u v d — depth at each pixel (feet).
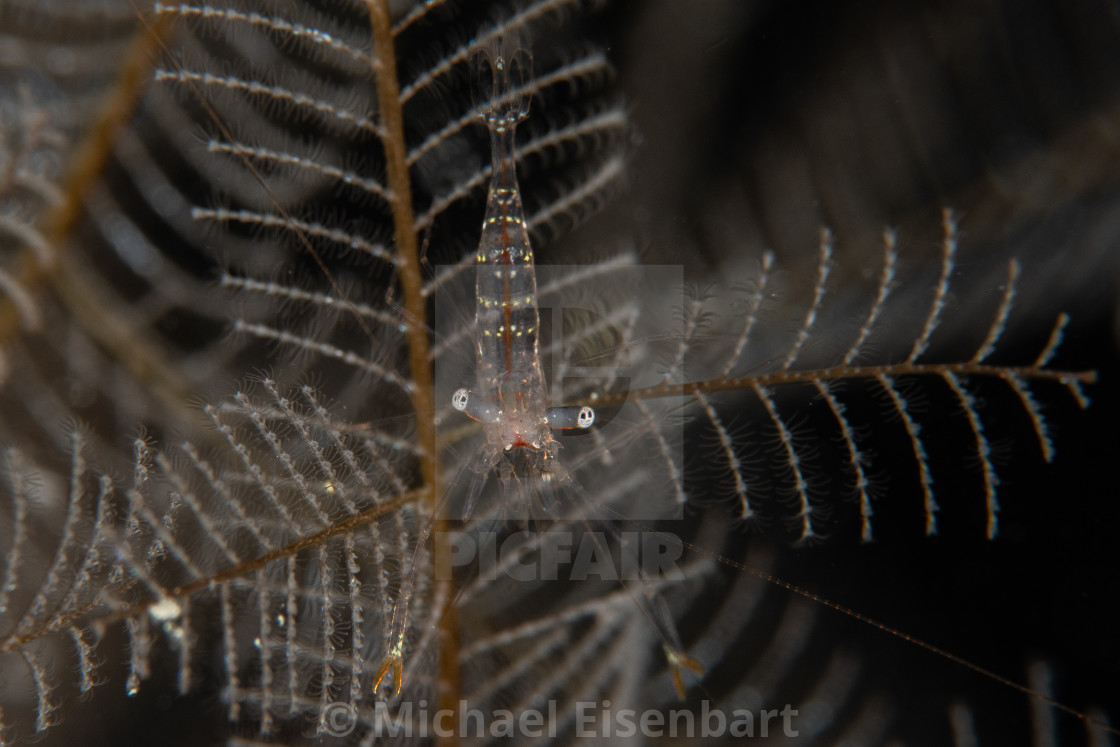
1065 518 0.67
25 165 0.67
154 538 0.65
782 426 0.67
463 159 0.67
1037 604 0.67
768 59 0.69
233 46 0.67
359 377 0.67
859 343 0.67
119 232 0.67
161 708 0.66
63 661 0.65
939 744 0.67
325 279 0.67
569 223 0.69
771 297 0.68
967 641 0.67
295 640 0.66
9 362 0.67
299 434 0.66
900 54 0.69
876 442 0.67
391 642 0.66
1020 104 0.68
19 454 0.66
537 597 0.67
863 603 0.68
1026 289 0.67
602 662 0.67
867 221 0.69
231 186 0.67
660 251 0.69
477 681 0.67
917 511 0.67
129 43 0.67
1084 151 0.68
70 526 0.65
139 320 0.68
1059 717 0.67
